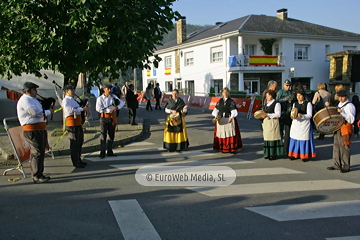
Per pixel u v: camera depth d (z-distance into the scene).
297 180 6.15
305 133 7.59
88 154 8.80
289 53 30.08
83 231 3.94
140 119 16.05
